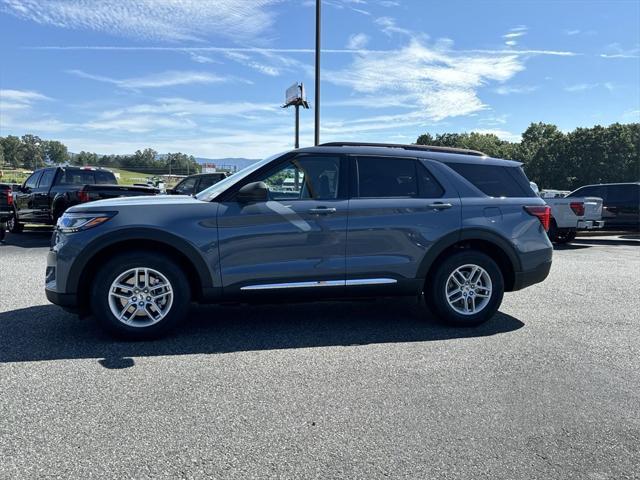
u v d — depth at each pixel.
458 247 5.09
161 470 2.46
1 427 2.84
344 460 2.57
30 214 13.45
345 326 5.02
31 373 3.64
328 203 4.67
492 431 2.89
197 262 4.40
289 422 2.96
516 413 3.12
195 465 2.50
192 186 13.02
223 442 2.72
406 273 4.83
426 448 2.70
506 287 5.30
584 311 5.74
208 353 4.14
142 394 3.31
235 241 4.46
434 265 4.99
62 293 4.29
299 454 2.62
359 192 4.80
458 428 2.92
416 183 4.95
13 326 4.81
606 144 62.19
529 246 5.12
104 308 4.30
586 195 16.02
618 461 2.61
